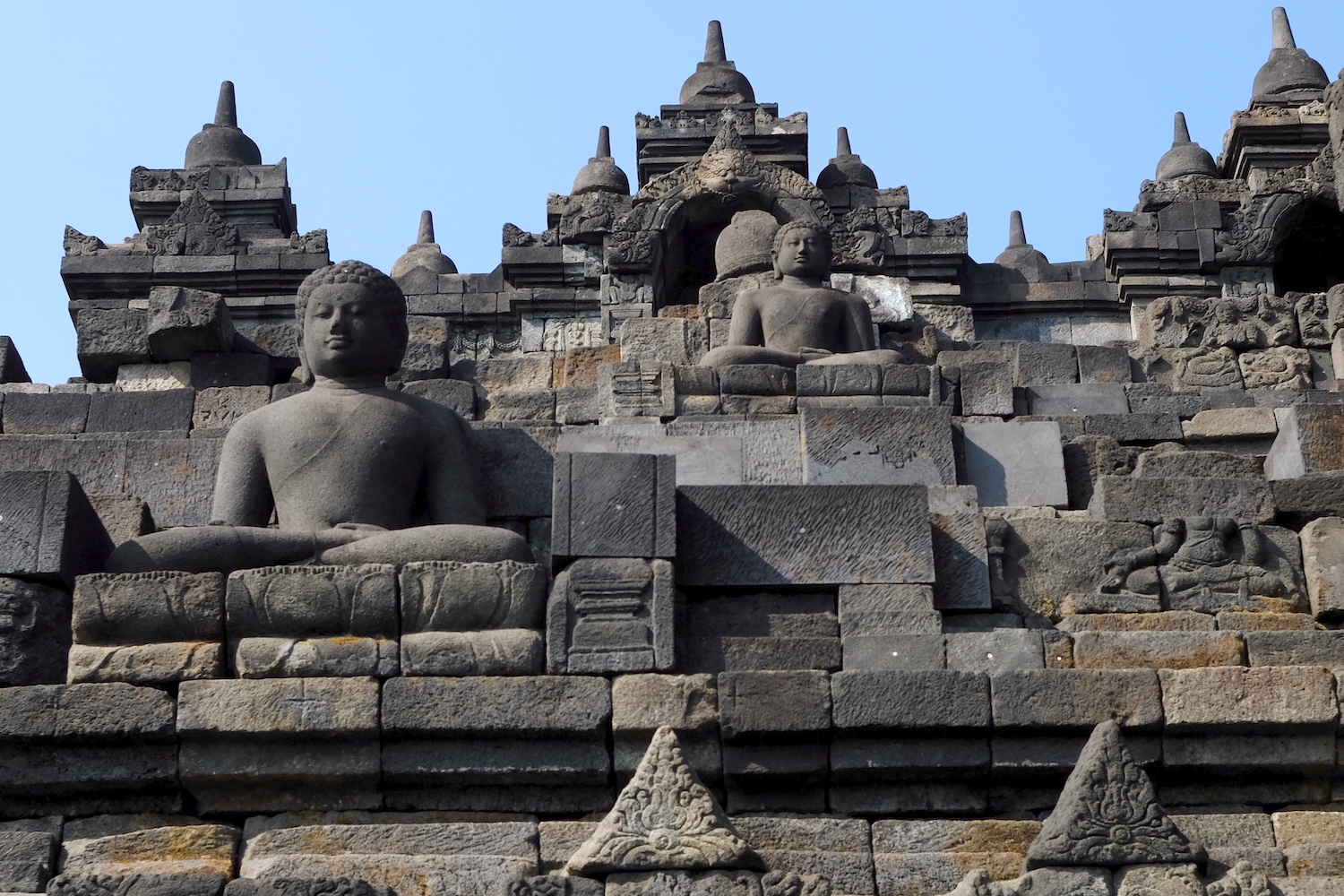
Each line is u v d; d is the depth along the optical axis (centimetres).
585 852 1339
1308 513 1666
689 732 1428
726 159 2427
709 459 1773
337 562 1519
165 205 2695
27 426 1981
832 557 1574
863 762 1430
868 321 2158
